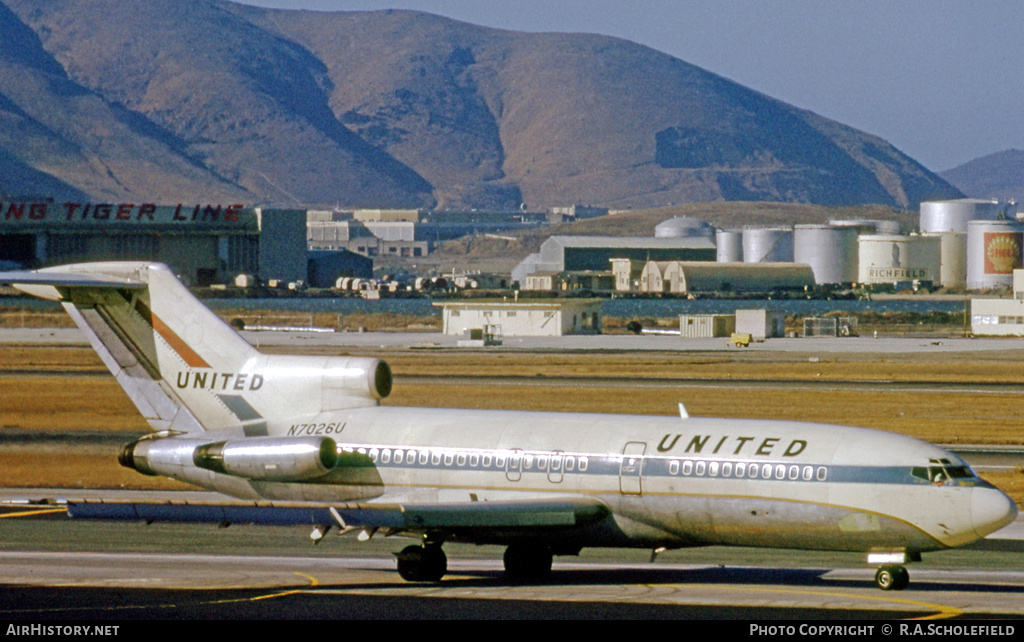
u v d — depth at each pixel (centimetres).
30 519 17562
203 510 12094
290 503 12206
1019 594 12212
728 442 12644
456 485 13575
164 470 14712
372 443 14088
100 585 12644
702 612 11150
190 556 14950
